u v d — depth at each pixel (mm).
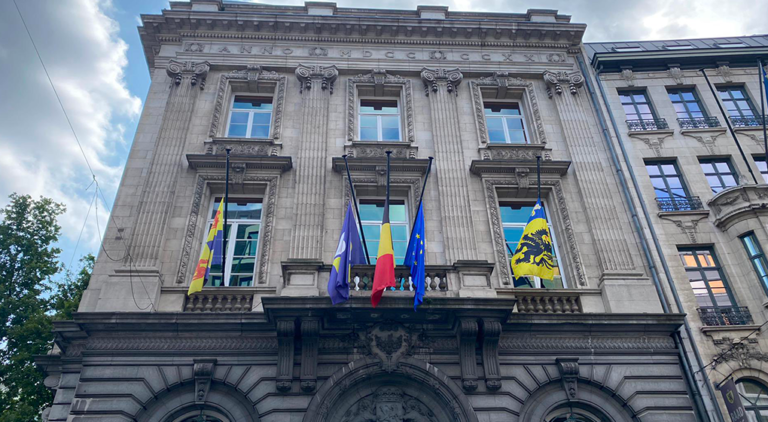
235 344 12547
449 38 19531
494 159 16766
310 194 15297
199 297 13266
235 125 17578
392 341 12461
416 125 17516
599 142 17469
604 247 14867
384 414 11859
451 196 15609
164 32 18859
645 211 15711
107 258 13789
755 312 14070
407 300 12180
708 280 14836
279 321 12078
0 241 19453
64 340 12758
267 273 13961
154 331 12461
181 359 12305
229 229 15266
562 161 16297
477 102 18203
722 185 16875
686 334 13422
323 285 12836
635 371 12812
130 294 13047
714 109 18609
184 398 11945
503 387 12344
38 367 13977
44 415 15961
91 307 13047
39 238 20156
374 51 19125
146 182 15070
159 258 13820
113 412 11492
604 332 13250
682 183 16812
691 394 12672
